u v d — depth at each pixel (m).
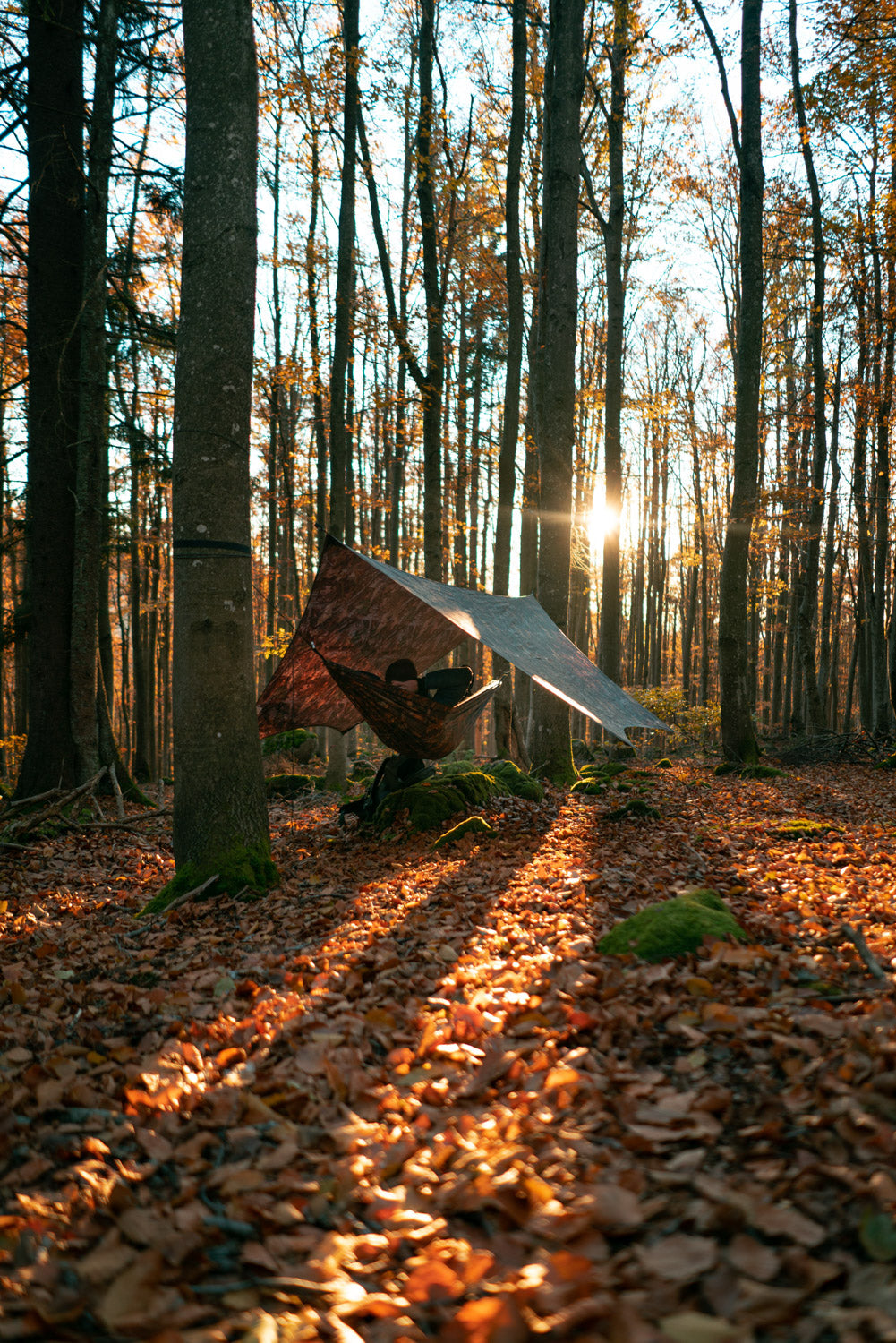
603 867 5.57
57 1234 1.87
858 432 18.55
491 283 17.14
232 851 5.36
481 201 16.70
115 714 32.47
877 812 8.17
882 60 12.73
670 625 40.59
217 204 5.28
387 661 8.21
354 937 4.27
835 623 26.92
